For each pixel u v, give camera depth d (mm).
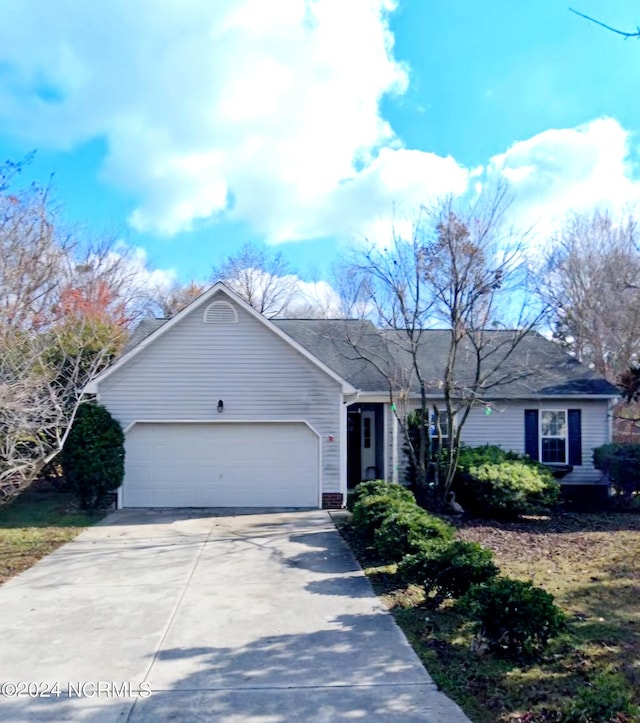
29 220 15891
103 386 15352
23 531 12453
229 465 15570
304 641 6477
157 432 15492
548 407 18188
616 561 9938
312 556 10375
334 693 5238
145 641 6496
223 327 15586
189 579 8977
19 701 5121
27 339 12148
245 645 6363
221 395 15531
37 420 11766
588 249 29844
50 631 6805
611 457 16594
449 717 4793
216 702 5082
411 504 11320
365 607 7637
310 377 15688
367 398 17359
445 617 7188
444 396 16469
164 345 15492
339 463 15648
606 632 6547
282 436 15688
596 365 28531
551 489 14578
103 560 10125
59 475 16984
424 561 7715
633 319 25609
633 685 5141
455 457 14531
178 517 14109
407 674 5613
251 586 8602
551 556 10430
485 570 7383
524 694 5117
